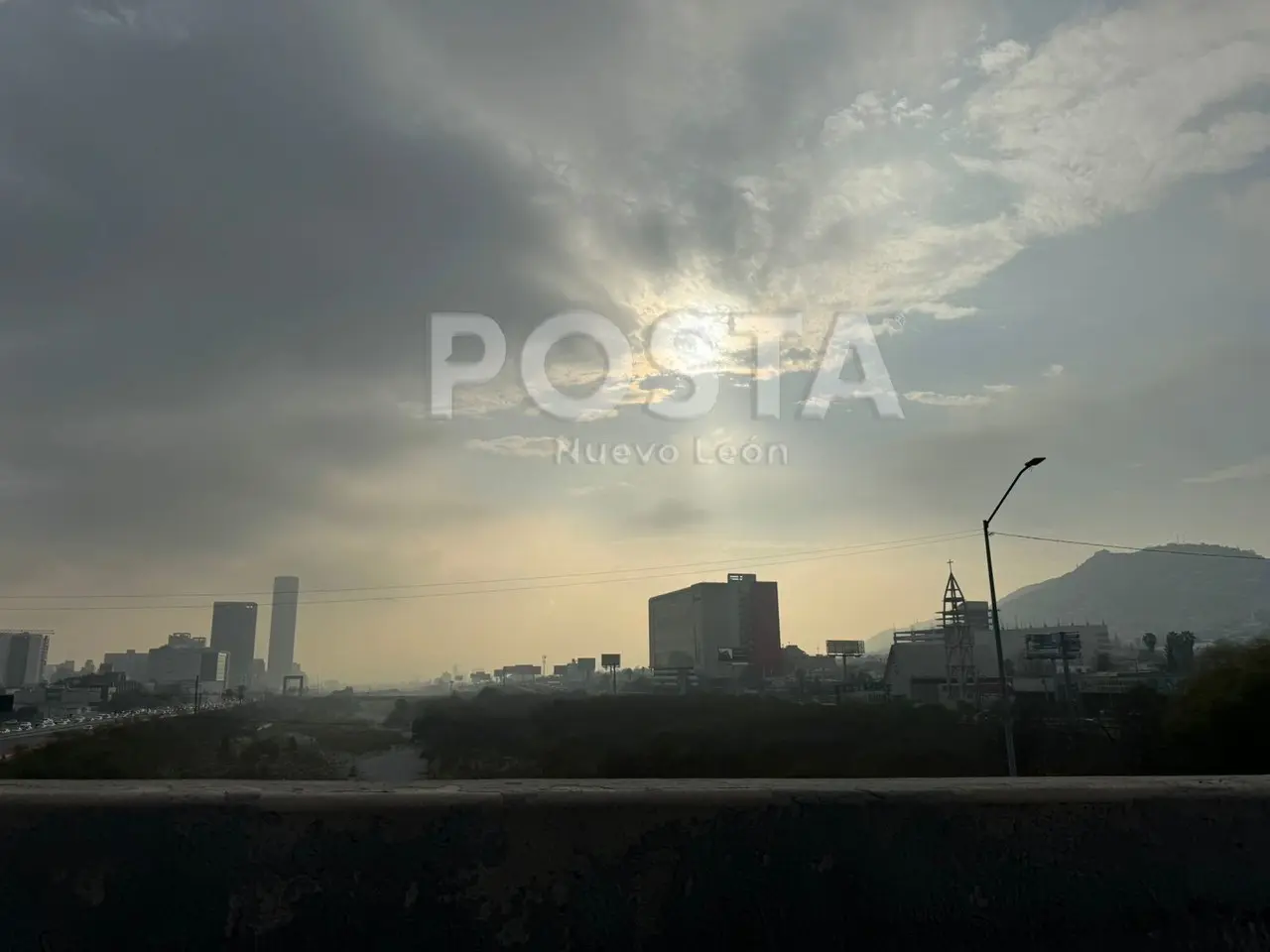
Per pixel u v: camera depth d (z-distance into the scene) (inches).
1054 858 70.6
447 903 63.4
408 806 65.1
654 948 64.3
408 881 63.5
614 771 1362.0
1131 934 69.6
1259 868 72.5
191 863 62.7
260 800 64.7
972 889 69.0
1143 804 73.0
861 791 70.2
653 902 65.2
